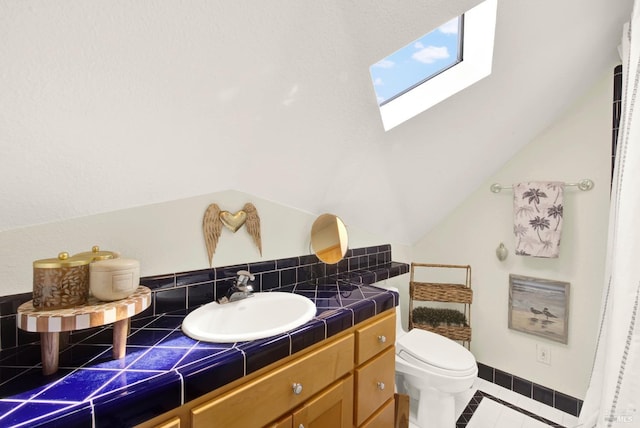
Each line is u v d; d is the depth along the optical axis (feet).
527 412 5.85
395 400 4.99
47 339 2.23
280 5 2.57
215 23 2.43
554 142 5.90
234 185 4.06
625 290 2.76
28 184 2.52
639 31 3.09
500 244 6.56
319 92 3.49
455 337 6.73
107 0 1.99
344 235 5.65
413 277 7.47
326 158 4.41
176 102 2.75
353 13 2.89
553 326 5.93
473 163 6.10
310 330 3.13
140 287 2.83
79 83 2.24
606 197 5.32
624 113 3.83
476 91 4.47
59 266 2.26
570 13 3.68
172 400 2.15
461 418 5.70
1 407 1.83
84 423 1.80
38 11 1.86
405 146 4.94
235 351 2.60
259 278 4.49
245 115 3.25
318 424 3.20
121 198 3.15
